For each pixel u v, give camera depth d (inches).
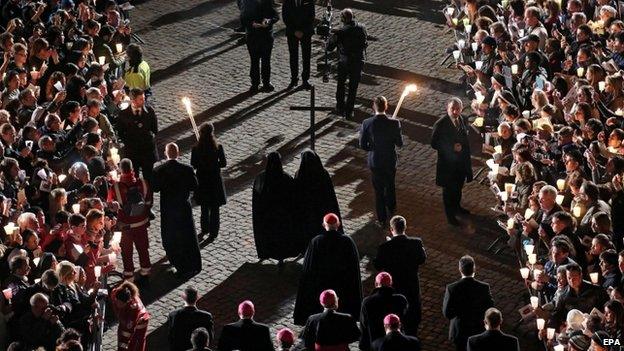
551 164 1299.2
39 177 1234.0
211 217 1360.7
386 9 2071.9
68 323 1040.2
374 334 1057.5
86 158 1285.7
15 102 1369.3
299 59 1871.3
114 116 1534.2
